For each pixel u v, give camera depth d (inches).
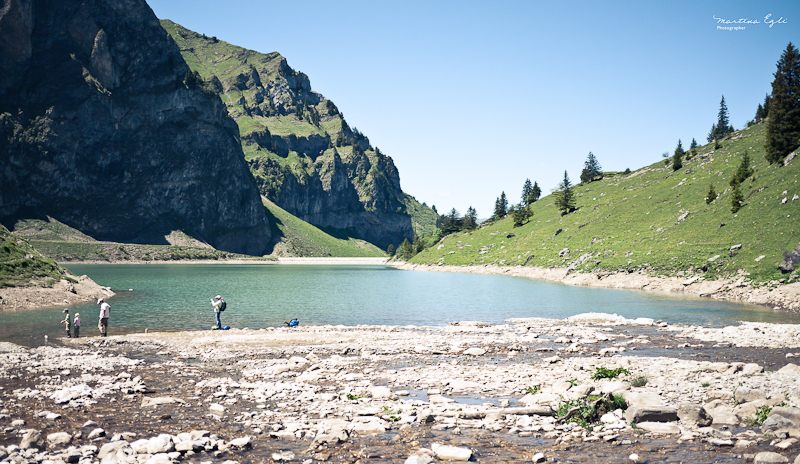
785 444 523.8
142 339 1360.7
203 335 1449.3
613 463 509.7
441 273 6003.9
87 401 740.0
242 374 959.6
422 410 706.8
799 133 3636.8
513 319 1857.8
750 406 659.4
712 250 3073.3
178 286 3572.8
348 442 583.5
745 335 1379.2
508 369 987.9
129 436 590.6
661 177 5900.6
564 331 1541.6
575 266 4133.9
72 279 2480.3
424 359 1117.7
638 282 3218.5
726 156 5246.1
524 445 569.3
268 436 606.2
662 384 812.0
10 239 2447.1
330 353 1188.5
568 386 789.2
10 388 812.0
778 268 2456.9
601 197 6289.4
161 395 795.4
